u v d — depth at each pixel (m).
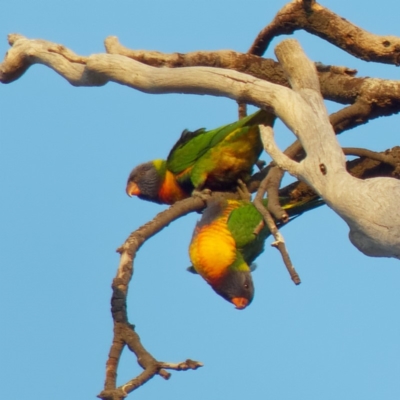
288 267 10.42
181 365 10.02
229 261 14.14
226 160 14.61
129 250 12.11
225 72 11.48
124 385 9.91
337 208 10.20
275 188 11.96
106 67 12.60
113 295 11.30
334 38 14.58
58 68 13.48
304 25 14.89
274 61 15.13
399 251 9.75
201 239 14.24
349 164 13.60
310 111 10.74
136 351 10.41
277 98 11.00
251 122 14.05
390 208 9.69
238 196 14.65
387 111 13.95
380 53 14.16
